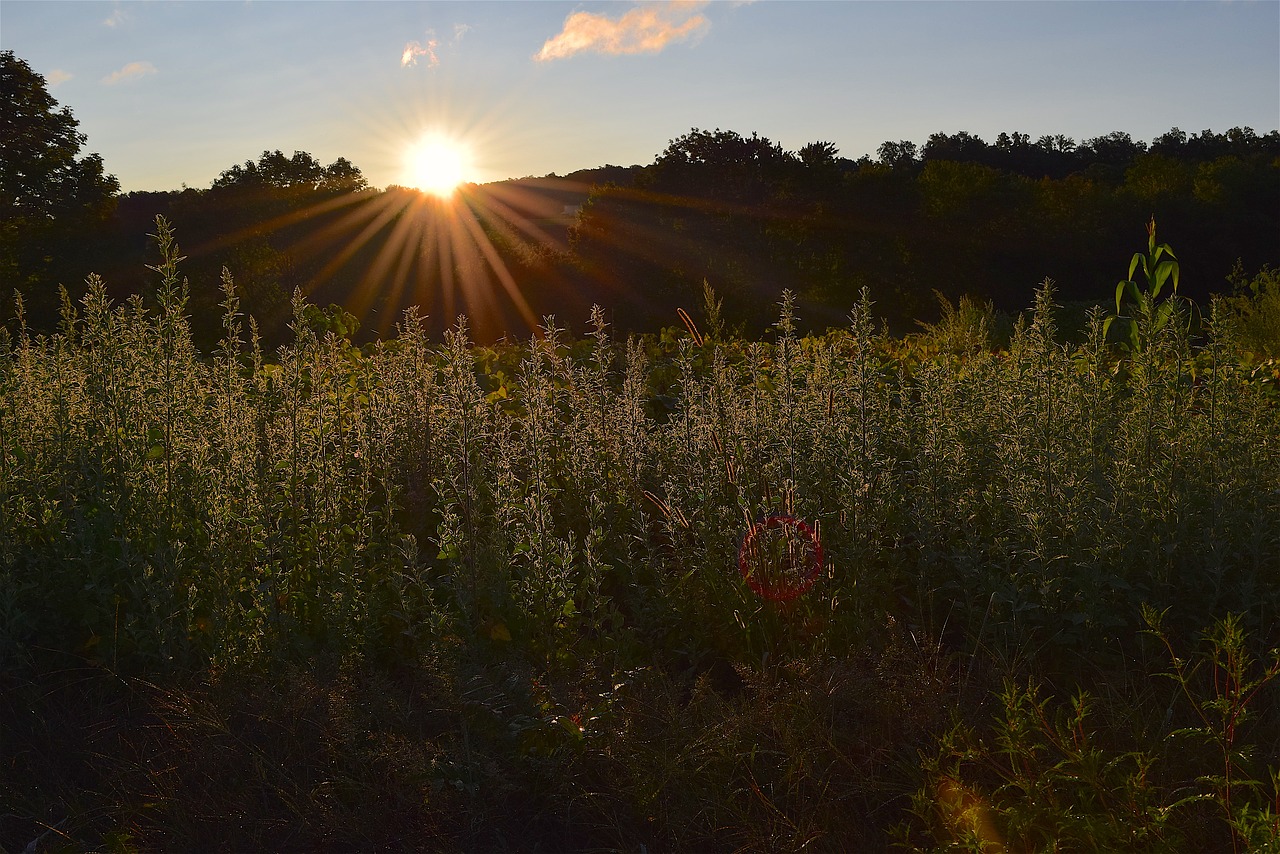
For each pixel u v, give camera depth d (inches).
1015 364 219.8
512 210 2974.9
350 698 147.0
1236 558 163.2
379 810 131.9
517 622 163.6
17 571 174.9
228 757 140.1
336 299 2214.6
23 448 206.5
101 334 200.1
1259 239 2316.7
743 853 123.1
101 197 1973.4
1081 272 2121.1
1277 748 125.4
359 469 214.5
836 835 123.0
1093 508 162.2
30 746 149.9
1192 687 145.4
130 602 169.3
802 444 198.2
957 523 183.2
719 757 133.6
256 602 165.0
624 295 1568.7
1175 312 202.4
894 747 136.6
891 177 1872.5
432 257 2005.4
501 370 366.9
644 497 213.9
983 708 139.0
